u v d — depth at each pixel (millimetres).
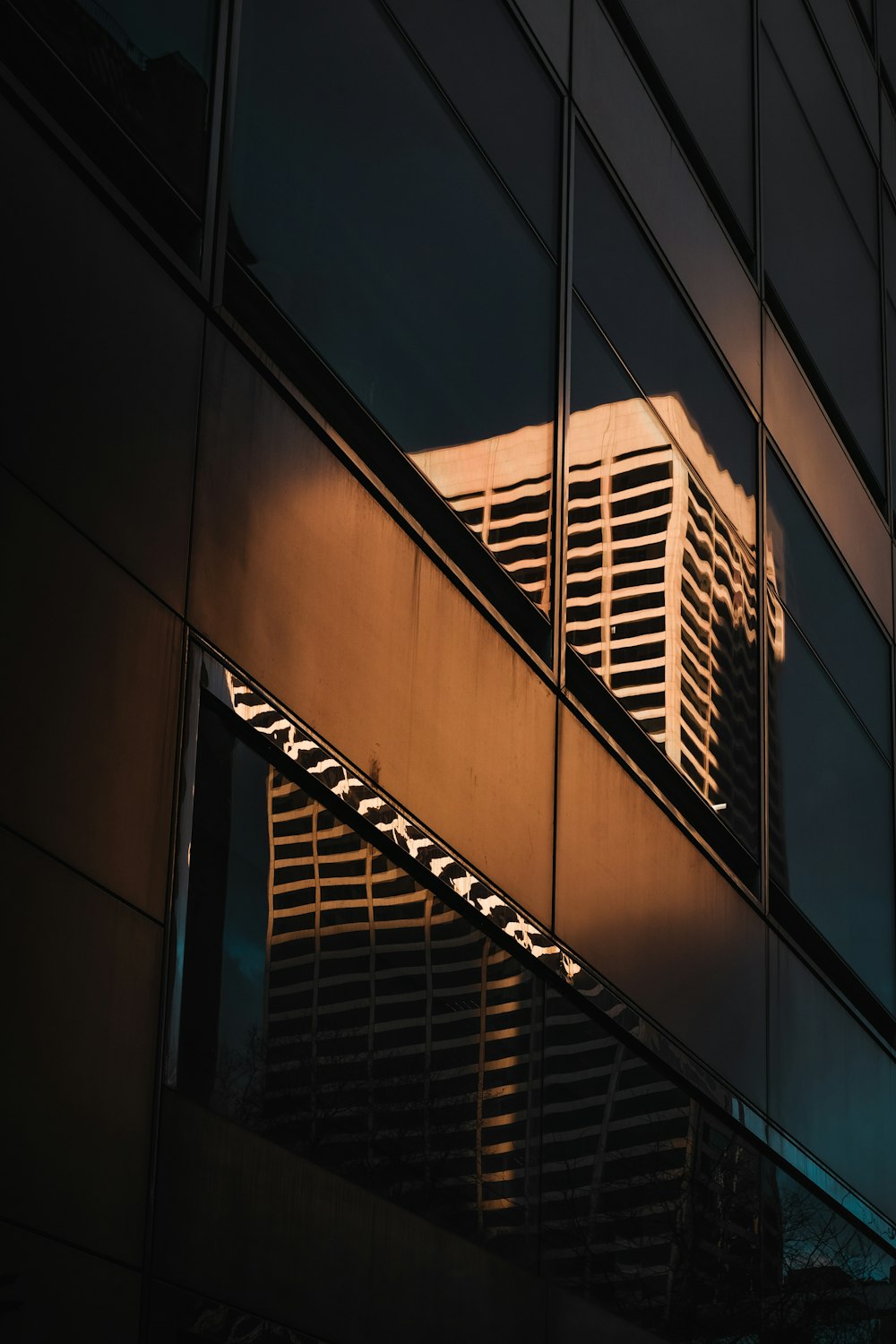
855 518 18609
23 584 6527
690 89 15227
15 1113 5984
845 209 19781
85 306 7152
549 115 12203
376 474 9484
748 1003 13711
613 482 12430
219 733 7723
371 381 9461
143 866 6965
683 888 12797
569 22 12750
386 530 9344
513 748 10477
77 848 6574
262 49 8797
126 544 7180
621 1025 11336
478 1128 9523
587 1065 10930
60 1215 6121
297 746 8211
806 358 17578
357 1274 8086
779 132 17672
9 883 6172
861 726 17812
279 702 8117
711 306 15000
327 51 9414
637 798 12219
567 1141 10500
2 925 6105
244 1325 7129
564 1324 10023
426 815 9359
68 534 6824
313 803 8422
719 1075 12867
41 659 6555
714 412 14750
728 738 14078
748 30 17188
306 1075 8008
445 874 9445
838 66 20312
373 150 9766
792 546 16422
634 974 11703
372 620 9070
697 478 14102
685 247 14555
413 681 9406
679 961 12492
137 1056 6738
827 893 16031
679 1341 11492
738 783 14195
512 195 11430
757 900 14266
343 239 9352
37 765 6430
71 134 7512
